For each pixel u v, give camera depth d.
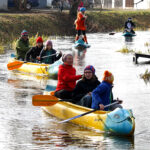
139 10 134.88
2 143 20.12
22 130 22.34
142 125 23.73
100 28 108.12
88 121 23.03
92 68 24.86
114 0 150.62
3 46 68.38
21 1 105.62
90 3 135.25
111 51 62.81
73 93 25.38
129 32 91.88
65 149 19.42
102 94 23.27
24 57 44.56
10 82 36.62
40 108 27.47
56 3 124.56
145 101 29.84
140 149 19.67
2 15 86.31
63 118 24.72
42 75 40.78
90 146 19.92
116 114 22.08
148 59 54.94
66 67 26.20
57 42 76.44
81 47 67.25
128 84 36.31
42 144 20.08
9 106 27.67
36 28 88.88
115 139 21.16
